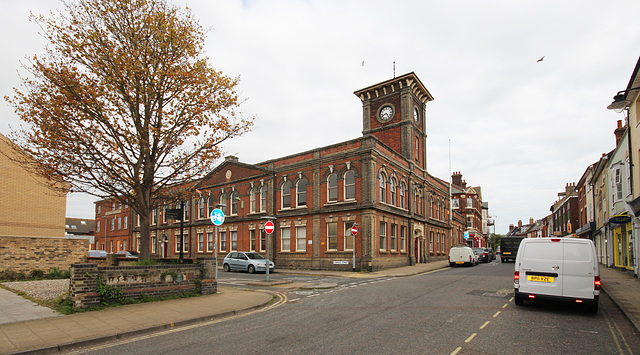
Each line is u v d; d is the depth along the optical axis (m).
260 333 7.97
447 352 6.45
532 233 100.31
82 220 71.88
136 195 13.40
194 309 10.38
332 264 26.53
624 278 18.00
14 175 21.48
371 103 35.00
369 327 8.31
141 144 12.76
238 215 33.88
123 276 11.01
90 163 12.05
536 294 10.18
